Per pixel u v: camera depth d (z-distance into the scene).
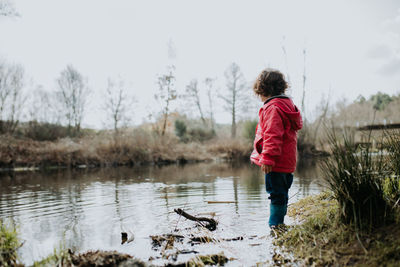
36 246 2.07
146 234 2.31
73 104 19.69
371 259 1.43
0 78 15.01
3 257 1.81
